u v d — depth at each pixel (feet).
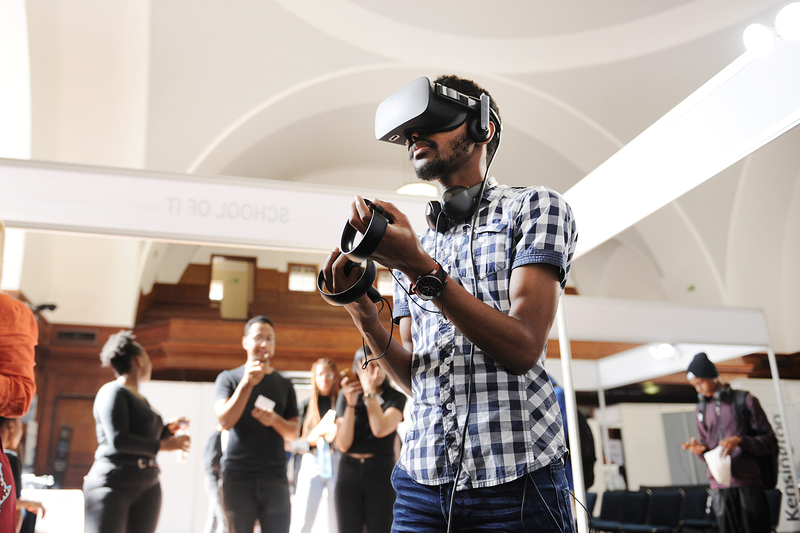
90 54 18.69
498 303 2.75
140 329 22.72
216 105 20.51
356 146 25.76
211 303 27.37
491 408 2.59
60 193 7.14
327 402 12.80
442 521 2.58
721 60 20.35
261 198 7.60
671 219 19.25
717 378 13.53
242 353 23.39
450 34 21.07
